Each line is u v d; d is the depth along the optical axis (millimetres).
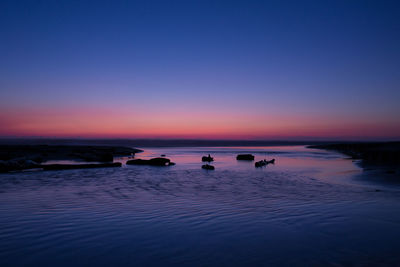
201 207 9953
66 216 8328
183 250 5723
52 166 25547
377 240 6375
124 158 45406
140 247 5863
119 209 9477
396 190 14859
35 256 5328
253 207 9984
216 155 53594
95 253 5516
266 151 73312
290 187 16000
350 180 19328
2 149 53531
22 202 10609
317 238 6520
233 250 5742
